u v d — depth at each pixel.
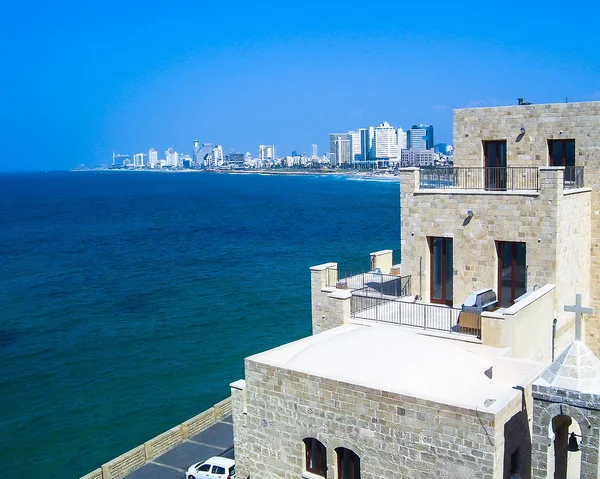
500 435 20.61
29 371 61.00
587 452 18.98
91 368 61.56
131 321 77.38
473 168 33.81
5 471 42.69
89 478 35.88
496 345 26.88
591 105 31.64
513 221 30.58
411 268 34.09
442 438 21.27
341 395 23.59
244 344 67.44
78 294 92.31
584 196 31.73
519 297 30.78
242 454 32.44
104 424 49.25
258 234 157.75
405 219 34.06
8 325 76.75
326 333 30.38
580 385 19.12
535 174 33.38
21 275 107.75
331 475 24.31
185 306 83.75
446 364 24.59
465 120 35.03
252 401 26.47
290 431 25.41
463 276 32.38
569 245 30.70
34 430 48.47
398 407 22.12
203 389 55.66
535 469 20.05
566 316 31.27
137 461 38.22
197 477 35.78
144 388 56.25
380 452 22.81
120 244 145.50
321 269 32.53
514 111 33.66
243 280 98.81
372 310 32.75
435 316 31.30
